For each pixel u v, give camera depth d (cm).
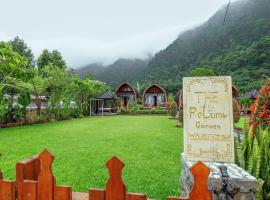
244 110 2744
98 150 803
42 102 2669
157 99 4575
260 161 323
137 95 4819
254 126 384
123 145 901
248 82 4256
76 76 3188
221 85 329
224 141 324
